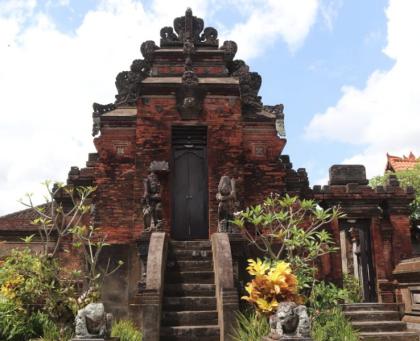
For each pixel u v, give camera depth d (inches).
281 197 533.3
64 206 613.0
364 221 680.4
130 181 533.0
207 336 374.0
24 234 722.8
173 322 385.4
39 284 367.6
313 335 307.1
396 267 636.7
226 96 545.3
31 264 380.5
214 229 509.7
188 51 575.2
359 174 693.3
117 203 525.3
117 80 584.1
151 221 475.5
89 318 261.7
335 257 610.2
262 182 541.0
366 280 679.1
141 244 460.1
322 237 365.4
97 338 259.0
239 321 358.3
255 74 589.9
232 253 447.5
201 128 544.4
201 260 463.5
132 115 549.3
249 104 569.6
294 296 287.4
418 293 572.7
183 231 533.0
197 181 546.3
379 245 656.4
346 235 944.3
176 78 563.5
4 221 724.0
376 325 498.6
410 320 570.3
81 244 425.7
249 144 552.7
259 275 289.9
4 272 379.9
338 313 349.1
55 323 361.1
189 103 529.7
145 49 578.6
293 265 355.3
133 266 502.9
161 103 540.1
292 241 357.1
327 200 654.5
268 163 547.2
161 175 519.2
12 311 372.2
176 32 609.0
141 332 402.0
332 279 600.4
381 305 554.6
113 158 538.6
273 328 256.2
